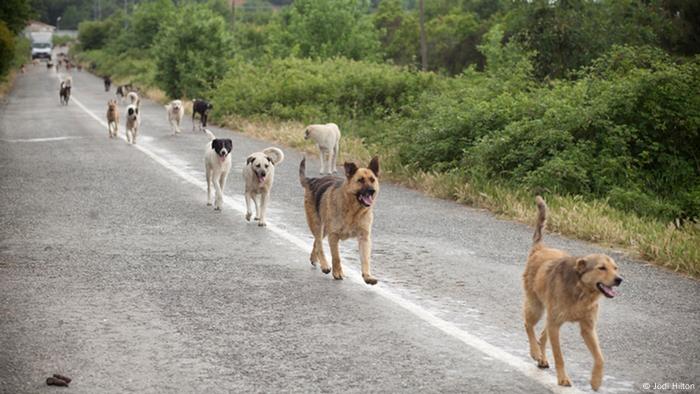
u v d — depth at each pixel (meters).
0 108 43.31
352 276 10.23
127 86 53.12
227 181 18.48
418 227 13.66
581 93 20.05
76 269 10.40
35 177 18.64
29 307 8.68
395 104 31.64
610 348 7.59
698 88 19.36
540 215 7.48
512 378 6.77
